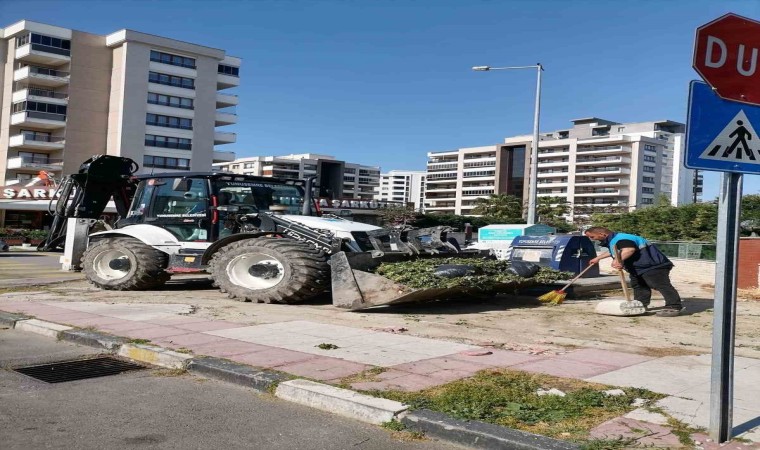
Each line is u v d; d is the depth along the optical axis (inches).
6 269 706.2
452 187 6466.5
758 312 409.1
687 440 156.0
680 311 369.1
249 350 254.2
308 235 393.4
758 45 153.3
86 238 653.3
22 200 1867.6
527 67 941.8
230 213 447.8
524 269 411.2
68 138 2657.5
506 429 163.3
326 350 255.6
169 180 473.1
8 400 198.8
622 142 5442.9
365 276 351.3
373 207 2859.3
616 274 576.4
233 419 183.2
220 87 3051.2
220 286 401.4
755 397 194.2
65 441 163.8
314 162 6441.9
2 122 2682.1
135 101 2684.5
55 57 2618.1
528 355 251.6
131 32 2659.9
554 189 5753.0
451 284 350.0
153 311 354.9
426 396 192.2
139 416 185.0
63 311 354.3
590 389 200.4
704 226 1214.3
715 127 147.9
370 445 164.1
